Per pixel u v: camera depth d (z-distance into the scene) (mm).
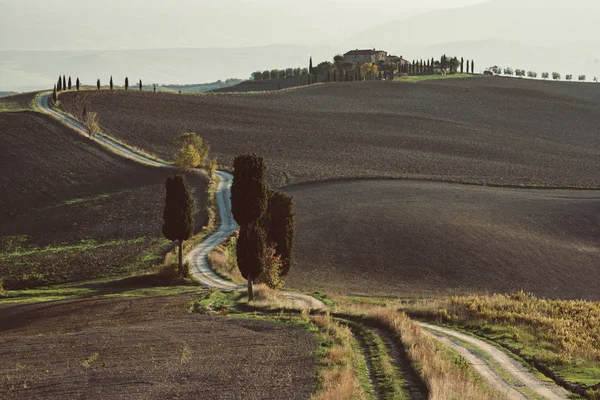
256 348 51969
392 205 175875
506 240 147625
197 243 137875
